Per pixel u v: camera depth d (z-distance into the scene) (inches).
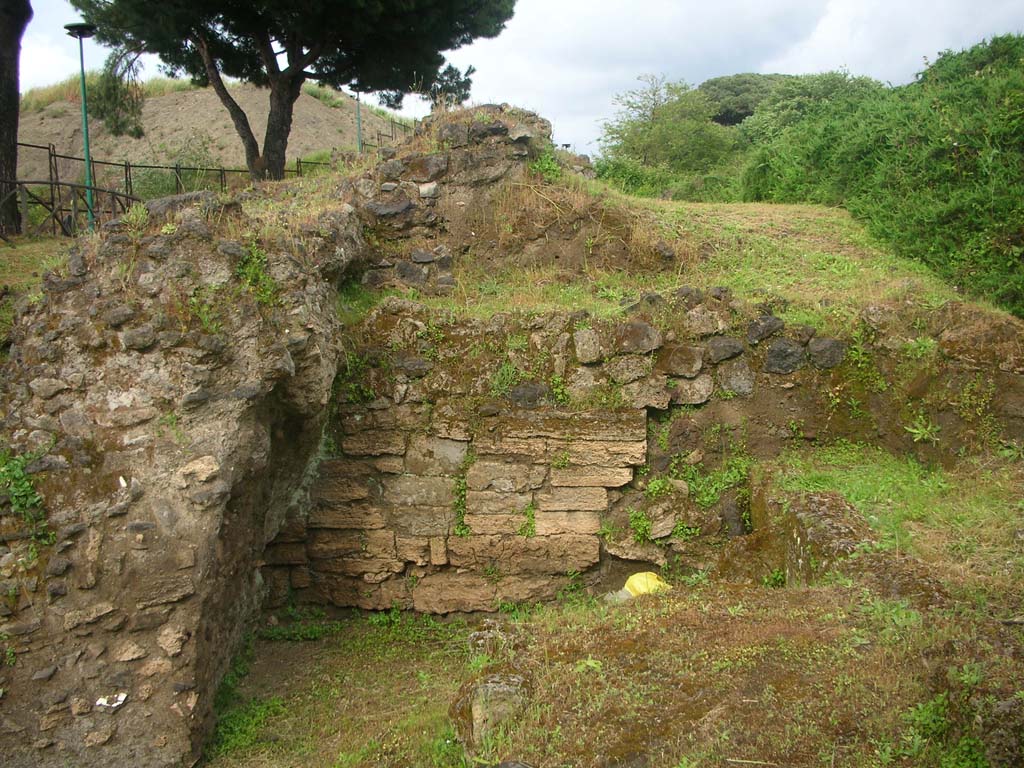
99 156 911.0
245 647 250.1
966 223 320.5
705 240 347.9
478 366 283.9
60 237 407.5
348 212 312.0
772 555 234.8
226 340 206.5
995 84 348.2
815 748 129.0
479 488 281.3
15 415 201.2
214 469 198.1
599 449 278.8
